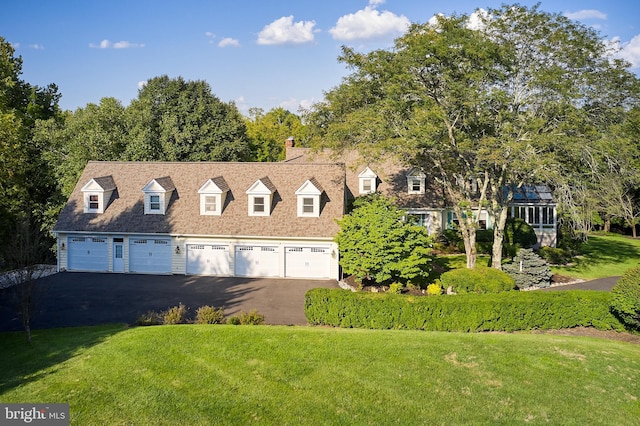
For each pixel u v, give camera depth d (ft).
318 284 95.71
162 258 104.17
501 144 85.40
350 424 40.22
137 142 143.64
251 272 102.17
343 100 95.76
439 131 84.69
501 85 90.94
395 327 65.82
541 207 131.75
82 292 89.10
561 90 81.92
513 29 88.22
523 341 57.16
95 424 39.37
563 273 107.96
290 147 175.01
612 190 88.58
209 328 60.59
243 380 46.96
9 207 106.73
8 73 142.31
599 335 64.54
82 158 126.41
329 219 102.12
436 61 85.05
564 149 82.33
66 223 106.01
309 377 47.73
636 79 86.38
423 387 46.09
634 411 42.98
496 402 43.75
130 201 108.27
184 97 166.50
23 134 117.80
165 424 39.65
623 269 112.98
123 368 49.11
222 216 104.22
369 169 130.00
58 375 47.80
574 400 44.34
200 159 164.86
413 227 84.02
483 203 97.40
